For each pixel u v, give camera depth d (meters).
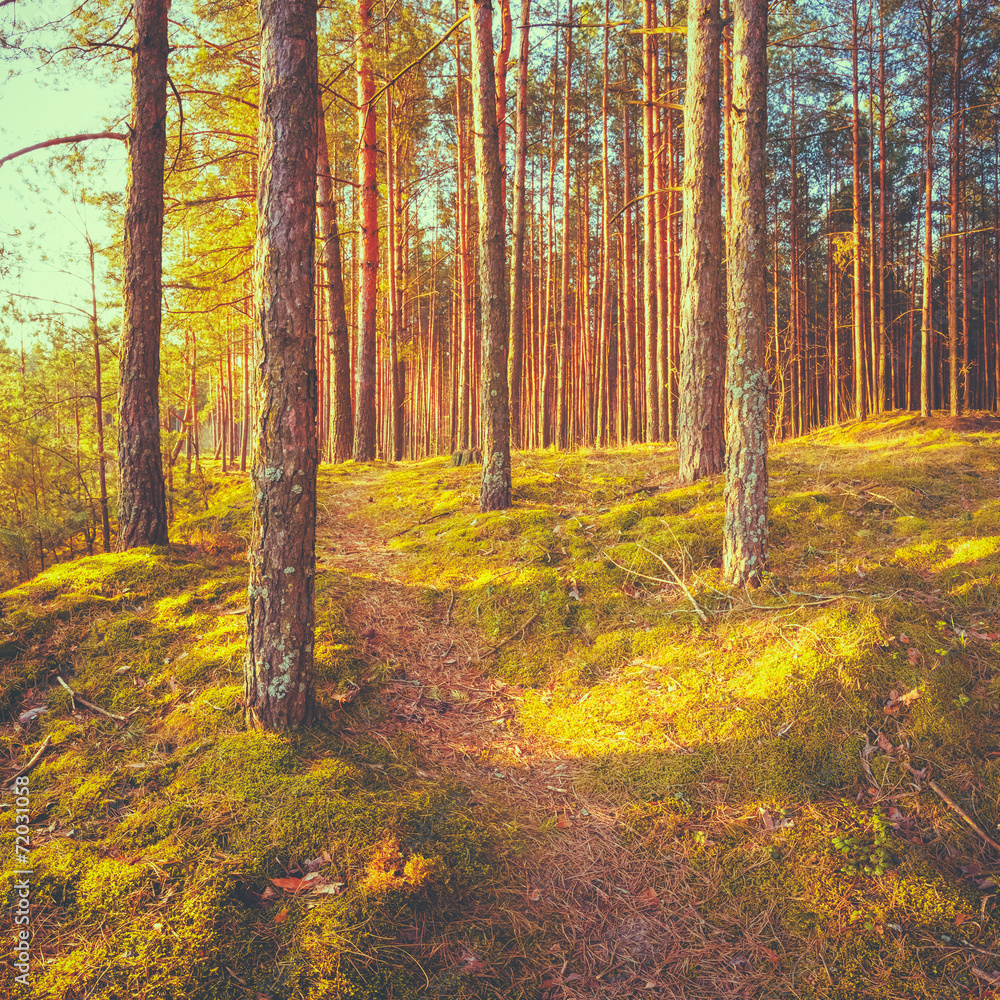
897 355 28.42
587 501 8.07
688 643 4.83
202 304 12.94
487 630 5.44
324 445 26.66
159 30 6.33
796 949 2.74
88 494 7.87
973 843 3.10
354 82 15.10
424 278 28.78
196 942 2.53
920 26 16.19
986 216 24.67
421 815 3.33
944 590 4.72
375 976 2.52
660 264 17.14
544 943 2.81
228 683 4.30
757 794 3.51
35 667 4.39
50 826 3.14
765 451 5.27
